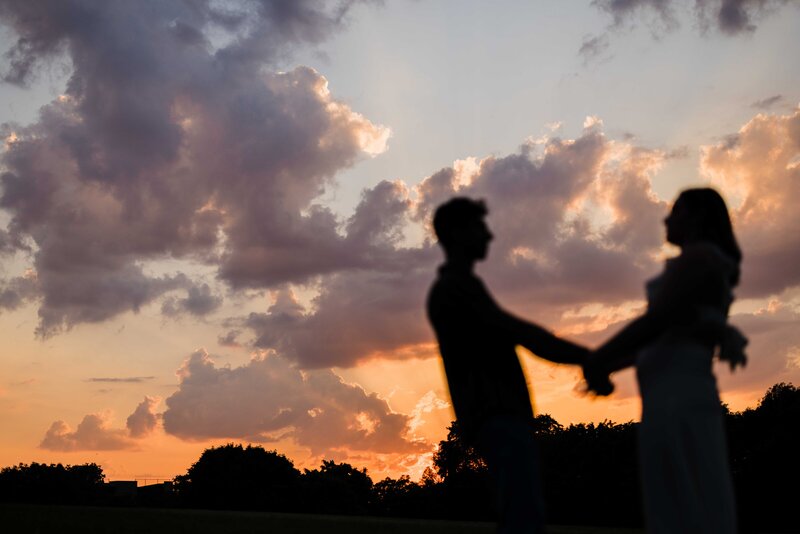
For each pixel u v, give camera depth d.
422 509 105.56
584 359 3.83
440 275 4.11
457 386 3.92
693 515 3.71
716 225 4.16
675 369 3.88
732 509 3.77
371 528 22.45
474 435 3.88
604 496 84.94
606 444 86.88
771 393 69.38
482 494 102.81
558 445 90.25
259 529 18.17
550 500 86.81
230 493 127.44
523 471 3.70
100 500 135.62
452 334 3.92
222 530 16.58
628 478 83.50
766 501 63.75
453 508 104.19
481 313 3.85
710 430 3.79
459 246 4.08
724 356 3.90
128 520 19.23
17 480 134.50
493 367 3.85
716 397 3.87
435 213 4.18
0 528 14.19
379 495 143.50
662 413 3.85
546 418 98.06
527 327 3.86
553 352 3.85
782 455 63.12
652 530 3.85
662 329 3.77
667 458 3.81
